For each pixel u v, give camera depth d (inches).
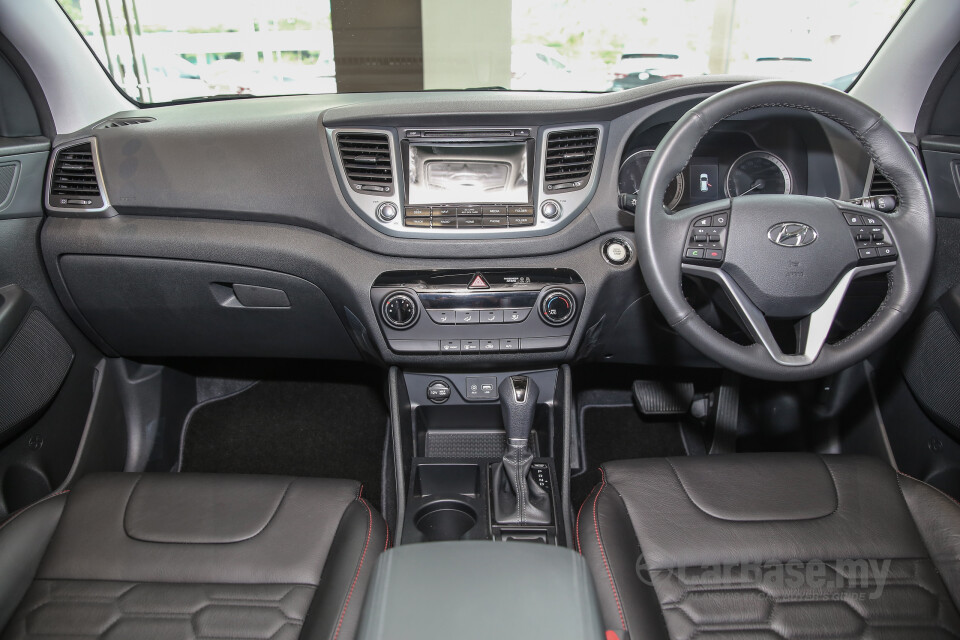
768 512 43.9
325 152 56.6
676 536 42.5
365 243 57.7
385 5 114.3
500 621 29.2
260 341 67.5
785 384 73.3
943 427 58.1
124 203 58.2
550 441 66.7
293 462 80.4
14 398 56.2
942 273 58.1
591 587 32.2
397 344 59.9
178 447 81.3
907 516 43.4
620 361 70.1
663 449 83.5
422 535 57.1
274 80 81.5
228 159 57.4
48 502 46.4
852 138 56.4
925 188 43.6
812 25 67.6
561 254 59.2
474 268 58.5
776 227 43.6
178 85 77.7
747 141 60.3
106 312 63.7
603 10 81.0
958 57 56.6
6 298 55.9
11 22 56.1
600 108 54.5
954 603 38.0
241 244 57.9
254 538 43.5
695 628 36.9
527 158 56.1
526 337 59.6
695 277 48.1
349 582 40.5
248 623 38.0
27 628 38.0
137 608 39.0
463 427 70.8
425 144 55.7
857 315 63.1
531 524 56.4
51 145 59.4
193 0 85.4
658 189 44.1
